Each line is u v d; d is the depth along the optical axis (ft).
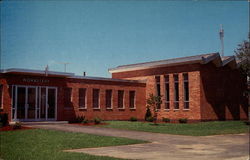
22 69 79.82
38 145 46.37
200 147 49.96
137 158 38.29
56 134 58.44
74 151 42.88
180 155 41.55
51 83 88.89
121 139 55.01
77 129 69.82
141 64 122.01
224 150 47.19
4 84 80.48
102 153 41.65
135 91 110.32
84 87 96.53
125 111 106.73
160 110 107.34
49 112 87.97
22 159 35.83
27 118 83.51
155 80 110.22
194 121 97.14
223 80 105.19
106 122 91.20
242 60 99.35
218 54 99.71
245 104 112.98
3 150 41.68
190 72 99.55
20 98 82.79
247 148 49.65
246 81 113.60
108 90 103.91
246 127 85.76
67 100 92.99
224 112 104.32
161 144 52.21
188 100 100.58
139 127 77.36
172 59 111.65
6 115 72.08
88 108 97.04
